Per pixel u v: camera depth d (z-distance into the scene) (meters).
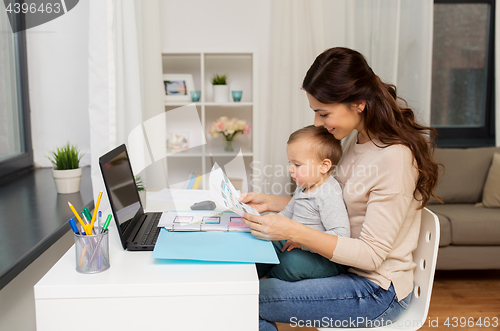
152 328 0.77
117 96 1.43
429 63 2.51
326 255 0.96
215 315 0.77
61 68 2.12
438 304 1.87
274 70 2.62
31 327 1.18
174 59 2.68
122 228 0.95
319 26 2.51
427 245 1.04
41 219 1.21
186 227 1.02
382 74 2.54
